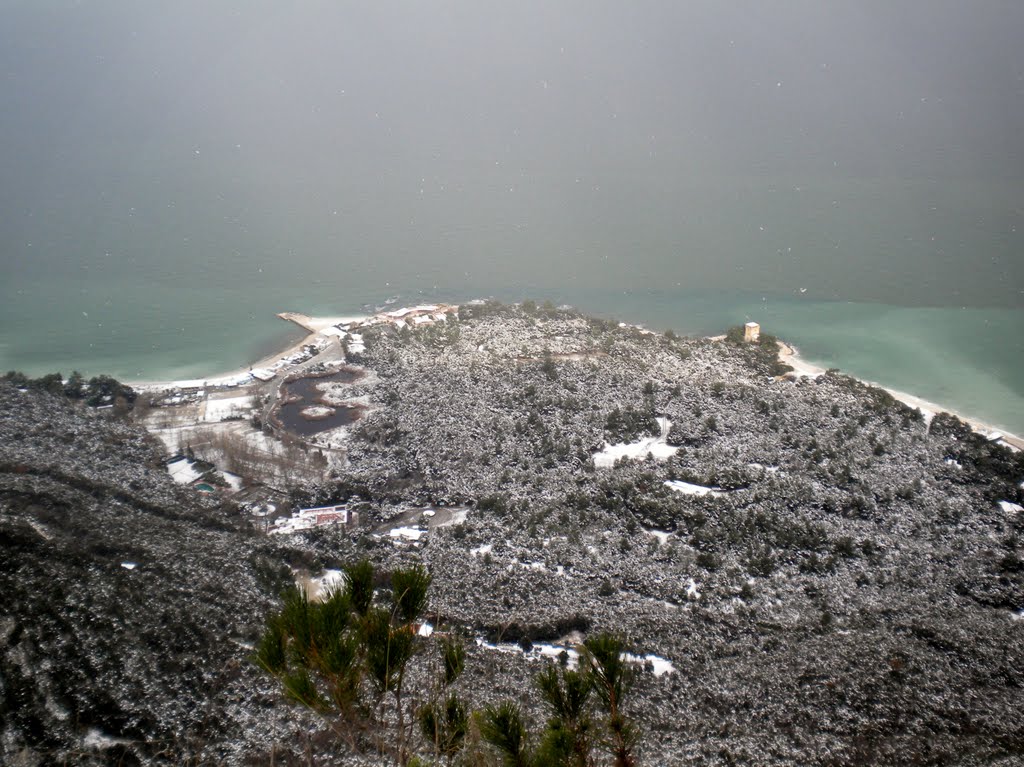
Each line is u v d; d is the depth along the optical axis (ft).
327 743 90.27
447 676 38.81
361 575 35.88
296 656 32.91
